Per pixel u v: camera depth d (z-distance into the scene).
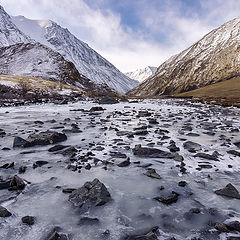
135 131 14.41
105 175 7.46
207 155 9.30
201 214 5.22
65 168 8.01
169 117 22.98
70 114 26.16
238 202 5.78
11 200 5.72
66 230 4.57
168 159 9.14
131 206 5.55
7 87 56.72
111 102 46.38
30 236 4.34
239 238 4.29
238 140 12.54
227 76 149.50
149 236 4.25
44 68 116.50
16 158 9.16
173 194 6.04
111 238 4.36
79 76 131.25
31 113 26.98
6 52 130.50
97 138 12.87
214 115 25.16
